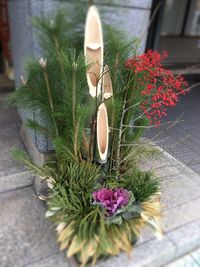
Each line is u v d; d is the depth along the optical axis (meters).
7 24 1.73
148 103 0.81
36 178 0.94
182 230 0.80
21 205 0.87
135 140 0.90
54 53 0.67
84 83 0.71
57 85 0.73
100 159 0.80
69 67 0.65
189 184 0.99
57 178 0.80
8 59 1.81
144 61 0.74
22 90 0.72
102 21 0.71
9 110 1.41
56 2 0.71
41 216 0.83
